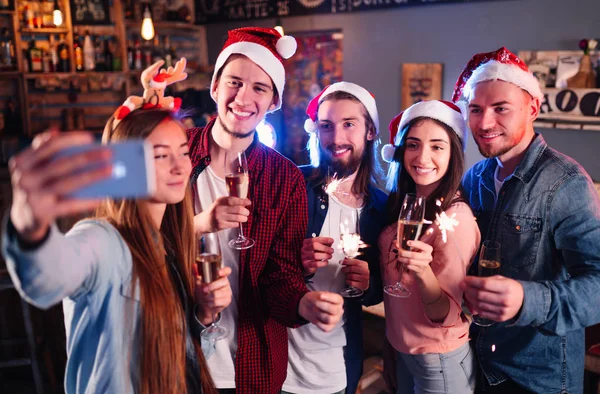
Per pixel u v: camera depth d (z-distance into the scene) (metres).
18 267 0.82
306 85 5.29
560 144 3.78
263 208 1.72
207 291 1.27
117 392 1.12
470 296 1.39
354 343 1.97
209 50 6.05
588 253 1.51
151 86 1.37
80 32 5.16
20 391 2.93
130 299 1.13
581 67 3.52
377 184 2.07
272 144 2.85
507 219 1.67
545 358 1.65
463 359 1.69
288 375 1.92
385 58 4.62
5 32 4.84
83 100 5.32
